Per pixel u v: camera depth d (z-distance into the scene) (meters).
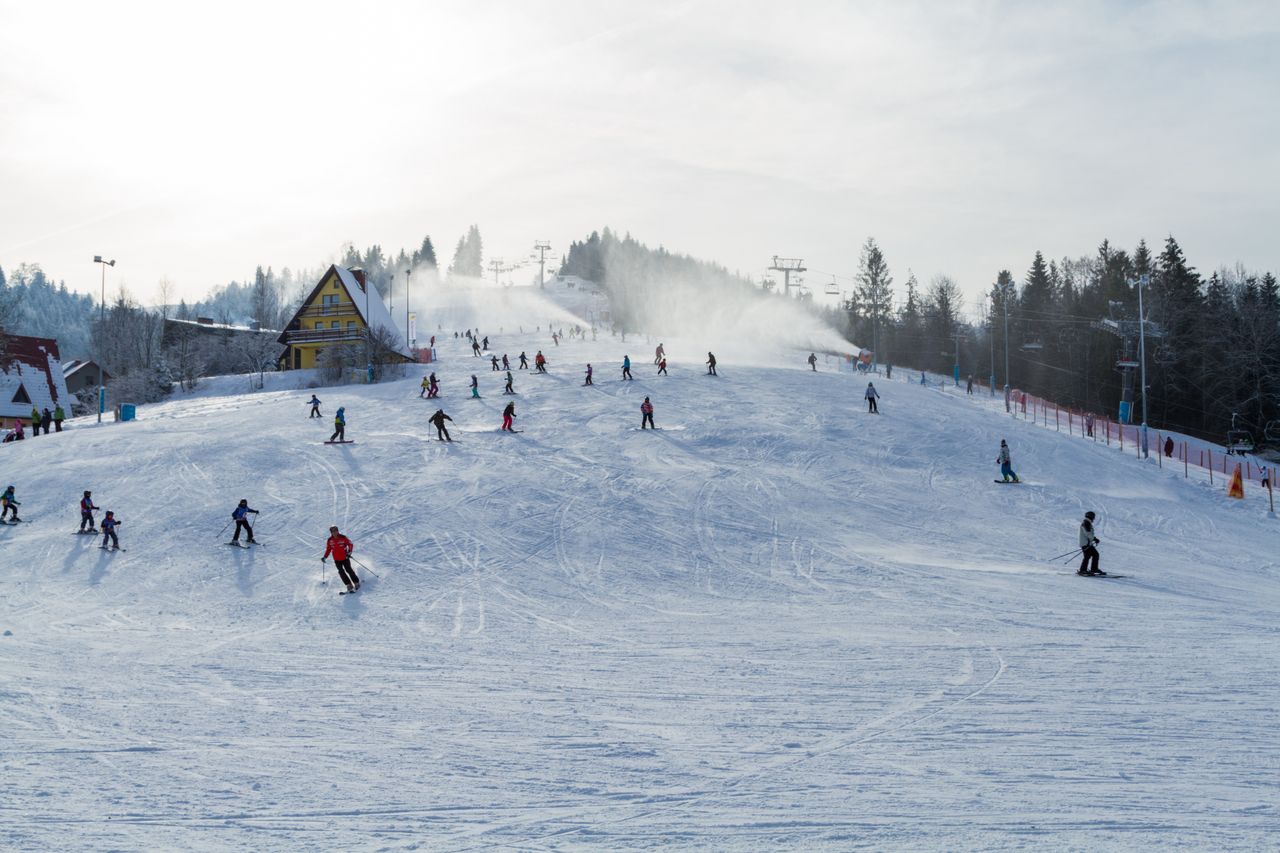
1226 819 6.56
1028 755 8.16
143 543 23.16
